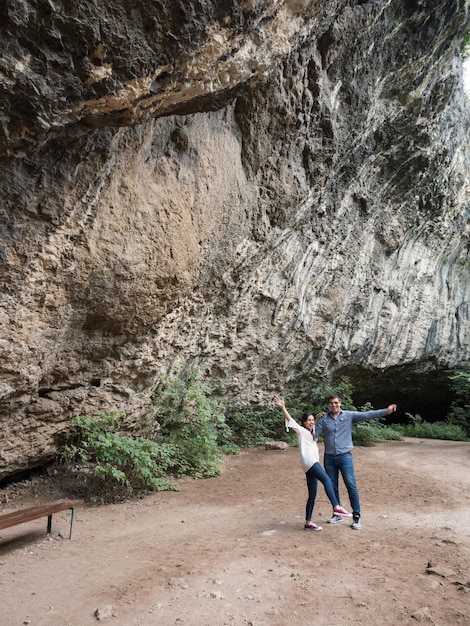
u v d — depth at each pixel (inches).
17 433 229.6
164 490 273.4
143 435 314.7
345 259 506.3
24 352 204.2
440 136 519.8
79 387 255.9
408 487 285.6
